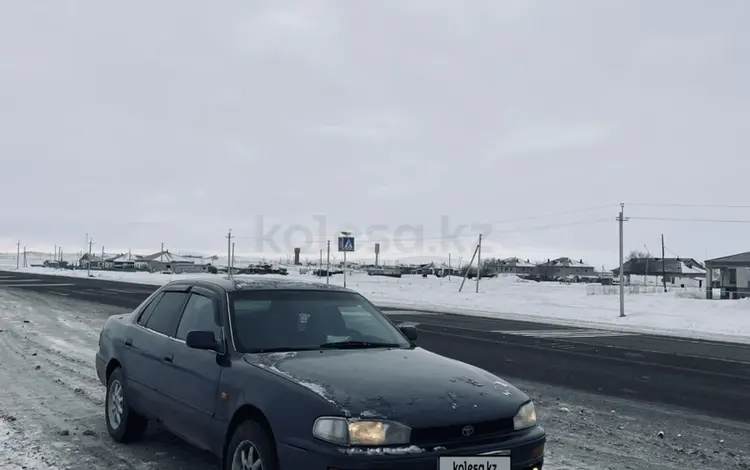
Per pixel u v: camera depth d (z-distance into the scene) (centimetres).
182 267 9250
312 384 435
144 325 664
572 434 748
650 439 735
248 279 630
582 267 12262
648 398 987
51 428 705
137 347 641
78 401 842
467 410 423
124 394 650
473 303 3562
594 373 1229
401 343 584
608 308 3175
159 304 663
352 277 6806
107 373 704
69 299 2897
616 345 1769
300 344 532
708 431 781
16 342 1423
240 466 461
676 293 4266
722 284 3906
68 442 654
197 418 520
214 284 600
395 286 4975
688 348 1739
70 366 1118
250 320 541
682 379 1179
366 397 418
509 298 3791
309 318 570
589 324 2511
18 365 1121
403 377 457
